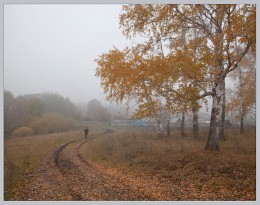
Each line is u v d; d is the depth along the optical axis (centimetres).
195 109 1358
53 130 5566
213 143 1459
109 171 1373
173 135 2455
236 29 1077
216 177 1081
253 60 2494
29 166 1520
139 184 1098
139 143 1972
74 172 1355
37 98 6631
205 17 1378
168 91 1269
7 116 5181
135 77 1298
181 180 1106
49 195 984
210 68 1259
